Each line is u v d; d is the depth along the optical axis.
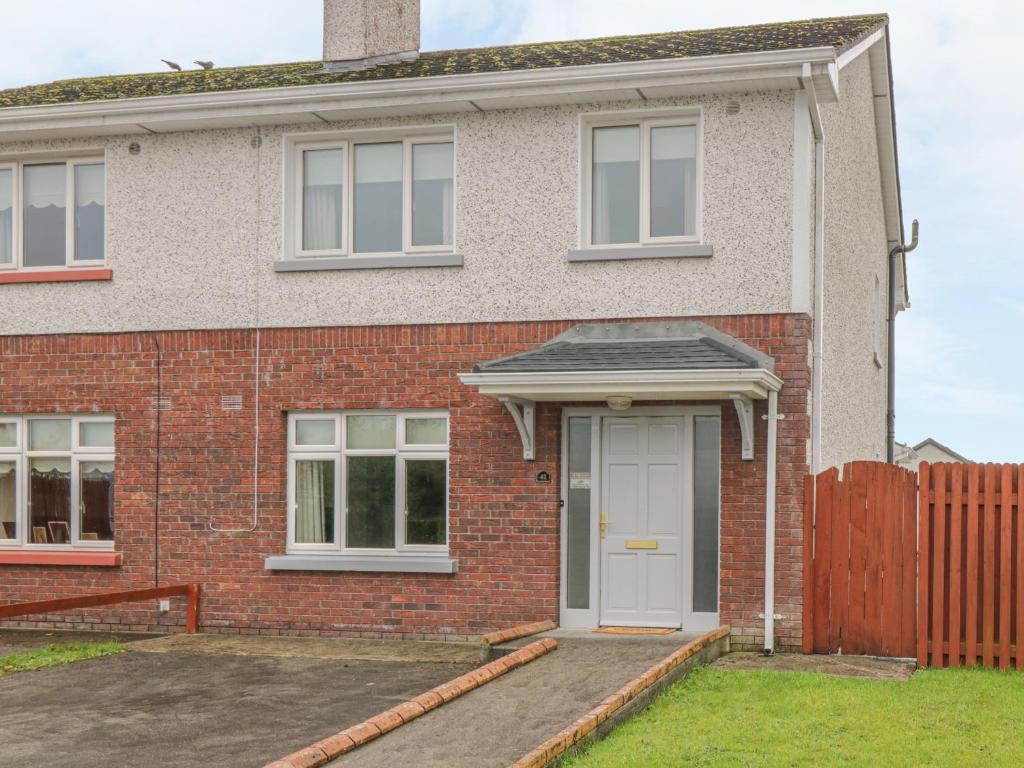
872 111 17.84
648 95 12.43
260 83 13.92
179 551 13.58
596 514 12.57
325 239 13.62
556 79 12.33
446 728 8.10
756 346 12.09
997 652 11.12
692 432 12.38
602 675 9.72
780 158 12.20
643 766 7.55
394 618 12.94
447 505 12.93
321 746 7.38
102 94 14.40
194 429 13.61
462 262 12.92
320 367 13.30
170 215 13.82
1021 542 11.05
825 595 11.73
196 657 11.67
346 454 13.34
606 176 12.90
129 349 13.84
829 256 13.66
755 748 8.01
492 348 12.83
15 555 13.98
